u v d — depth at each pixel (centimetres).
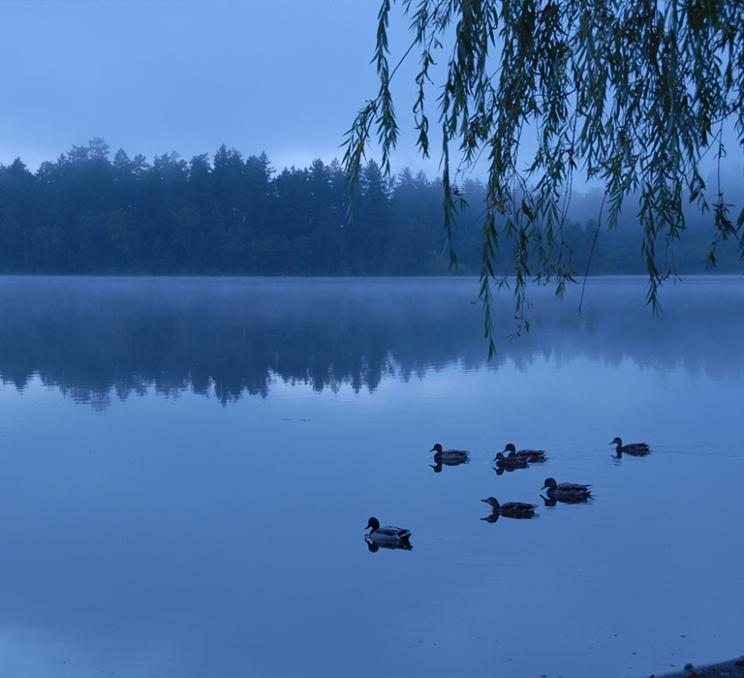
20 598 1464
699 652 1172
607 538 1747
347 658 1202
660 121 651
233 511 1983
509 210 674
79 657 1218
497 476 2328
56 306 10081
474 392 3803
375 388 3947
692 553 1633
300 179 15150
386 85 693
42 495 2134
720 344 5831
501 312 9438
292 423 3098
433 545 1727
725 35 644
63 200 16200
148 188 15800
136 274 16000
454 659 1188
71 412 3375
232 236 14950
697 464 2422
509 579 1512
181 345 6006
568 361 4916
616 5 664
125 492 2161
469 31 665
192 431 2953
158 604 1434
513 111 668
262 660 1203
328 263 14950
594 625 1286
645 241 694
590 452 2598
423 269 14188
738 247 652
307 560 1650
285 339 6406
